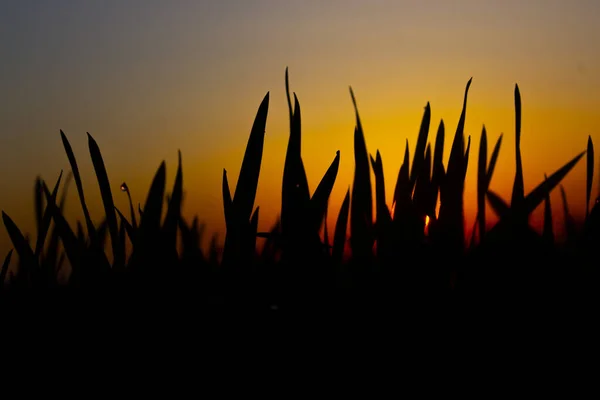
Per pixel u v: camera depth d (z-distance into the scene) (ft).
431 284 1.82
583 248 1.86
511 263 1.81
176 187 1.85
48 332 1.81
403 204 1.87
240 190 1.88
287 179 1.85
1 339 1.80
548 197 1.86
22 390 1.69
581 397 1.62
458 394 1.63
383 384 1.65
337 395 1.64
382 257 1.83
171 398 1.66
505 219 1.83
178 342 1.73
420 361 1.68
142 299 1.80
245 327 1.74
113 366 1.72
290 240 1.82
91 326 1.79
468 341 1.71
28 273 1.98
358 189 1.82
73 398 1.68
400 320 1.74
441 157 1.97
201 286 1.83
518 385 1.64
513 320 1.75
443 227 1.90
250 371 1.68
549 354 1.69
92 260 1.90
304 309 1.75
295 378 1.66
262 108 1.90
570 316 1.75
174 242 1.84
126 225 1.98
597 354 1.69
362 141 1.82
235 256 1.85
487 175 1.96
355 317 1.74
